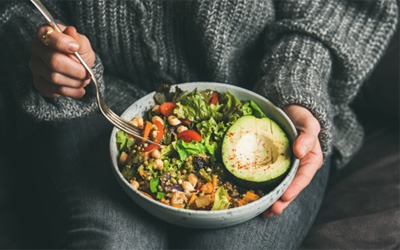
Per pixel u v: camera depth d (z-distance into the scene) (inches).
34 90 41.8
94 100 42.4
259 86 43.9
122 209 40.7
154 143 38.5
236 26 44.4
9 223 47.2
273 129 38.3
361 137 50.5
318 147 41.1
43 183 44.8
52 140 45.8
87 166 43.4
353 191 47.3
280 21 45.5
